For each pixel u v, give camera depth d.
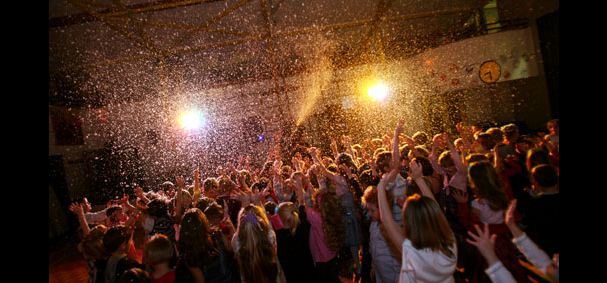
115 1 7.19
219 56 11.24
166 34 9.25
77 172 10.24
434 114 10.98
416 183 2.31
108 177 10.79
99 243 2.46
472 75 10.17
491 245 1.53
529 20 9.36
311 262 2.90
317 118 12.33
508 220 1.67
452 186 2.86
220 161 11.59
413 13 10.05
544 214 2.48
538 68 9.15
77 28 8.27
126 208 3.77
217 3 8.21
